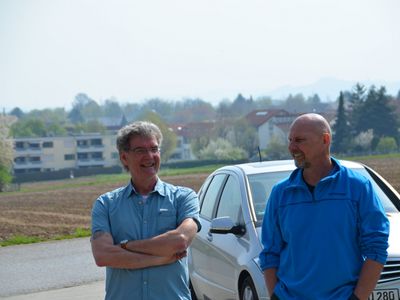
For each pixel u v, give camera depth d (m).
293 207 4.68
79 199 53.91
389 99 130.88
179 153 173.00
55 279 13.30
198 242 8.94
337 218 4.55
